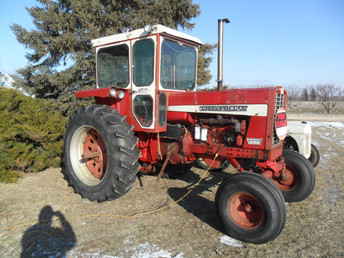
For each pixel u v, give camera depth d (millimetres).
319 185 4738
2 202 3842
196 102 3715
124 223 3270
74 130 4273
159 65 3789
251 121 3293
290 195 4027
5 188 4398
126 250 2699
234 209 2967
